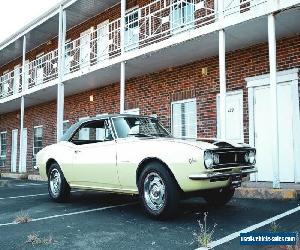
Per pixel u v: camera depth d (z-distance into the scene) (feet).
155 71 38.32
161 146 16.63
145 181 16.85
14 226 15.97
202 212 18.19
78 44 51.75
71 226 15.72
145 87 39.50
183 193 16.60
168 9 37.96
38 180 45.21
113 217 17.61
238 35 27.40
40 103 57.98
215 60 32.76
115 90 43.68
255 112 29.40
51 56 57.00
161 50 31.01
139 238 13.38
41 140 57.31
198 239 12.47
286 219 15.58
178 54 32.24
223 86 25.39
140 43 40.96
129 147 18.24
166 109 36.81
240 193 23.07
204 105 33.22
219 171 15.92
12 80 69.26
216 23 26.25
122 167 18.21
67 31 54.19
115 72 38.65
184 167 15.48
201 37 27.78
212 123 32.40
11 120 66.95
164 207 15.97
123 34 34.86
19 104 59.11
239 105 30.53
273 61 22.67
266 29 26.20
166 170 16.14
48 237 13.79
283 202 20.15
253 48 29.89
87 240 13.25
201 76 33.78
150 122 20.80
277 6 22.61
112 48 44.96
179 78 35.81
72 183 22.31
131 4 43.04
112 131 19.66
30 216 18.39
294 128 26.91
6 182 40.98
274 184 22.11
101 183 19.89
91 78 41.19
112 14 45.75
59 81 42.78
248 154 17.78
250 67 29.94
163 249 11.88
